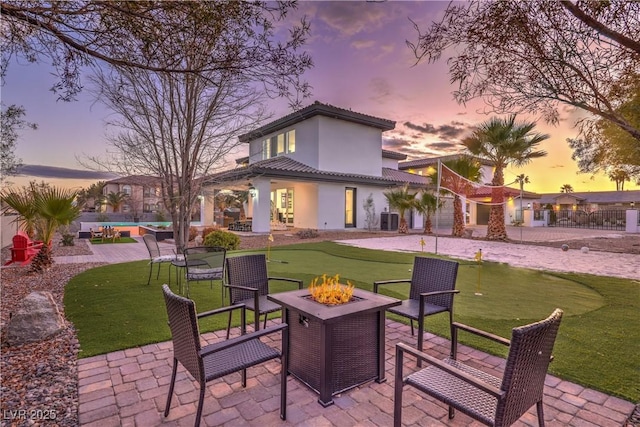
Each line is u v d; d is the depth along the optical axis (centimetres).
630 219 1975
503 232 1417
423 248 1137
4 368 296
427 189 1794
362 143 1909
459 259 923
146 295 540
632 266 821
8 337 348
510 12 199
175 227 945
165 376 286
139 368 299
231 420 227
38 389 263
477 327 397
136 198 2311
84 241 1469
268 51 255
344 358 258
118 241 1468
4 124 679
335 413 236
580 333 374
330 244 1251
